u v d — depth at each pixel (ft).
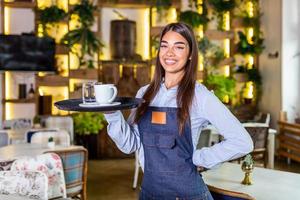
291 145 18.63
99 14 20.90
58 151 9.85
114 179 16.46
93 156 20.63
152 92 5.11
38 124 17.84
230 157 4.53
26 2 19.49
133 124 5.17
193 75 4.88
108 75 21.06
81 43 20.24
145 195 5.07
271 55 21.01
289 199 6.49
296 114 20.22
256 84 21.99
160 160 4.89
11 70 18.29
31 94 19.66
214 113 4.63
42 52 18.75
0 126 18.60
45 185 7.10
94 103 4.65
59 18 19.85
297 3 20.10
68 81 20.24
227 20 22.03
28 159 8.39
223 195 5.81
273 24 20.80
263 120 20.18
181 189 4.82
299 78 20.22
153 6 21.20
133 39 21.34
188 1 21.65
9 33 19.60
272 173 8.14
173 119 4.82
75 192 10.12
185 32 4.86
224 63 21.91
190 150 4.83
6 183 6.86
